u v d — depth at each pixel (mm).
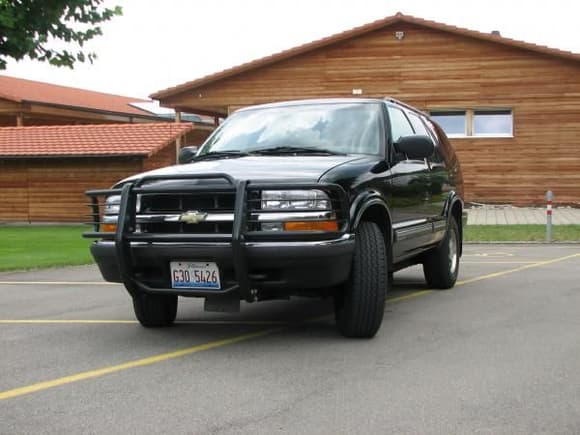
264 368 5051
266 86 27531
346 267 5480
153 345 5852
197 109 30125
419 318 6875
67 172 24922
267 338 6047
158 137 24750
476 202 26328
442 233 8391
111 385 4676
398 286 9188
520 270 10773
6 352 5652
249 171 5633
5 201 25500
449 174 8844
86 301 8328
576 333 6137
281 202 5344
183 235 5445
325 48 27125
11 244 16703
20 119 32719
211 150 6977
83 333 6383
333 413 4062
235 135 7102
